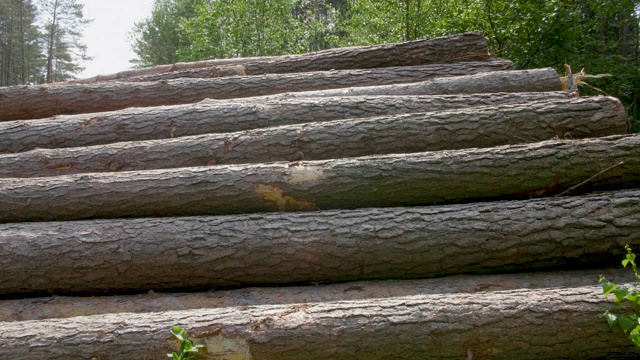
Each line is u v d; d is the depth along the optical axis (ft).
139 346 7.88
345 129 12.48
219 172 11.30
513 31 33.19
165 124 14.44
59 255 10.27
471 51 18.42
